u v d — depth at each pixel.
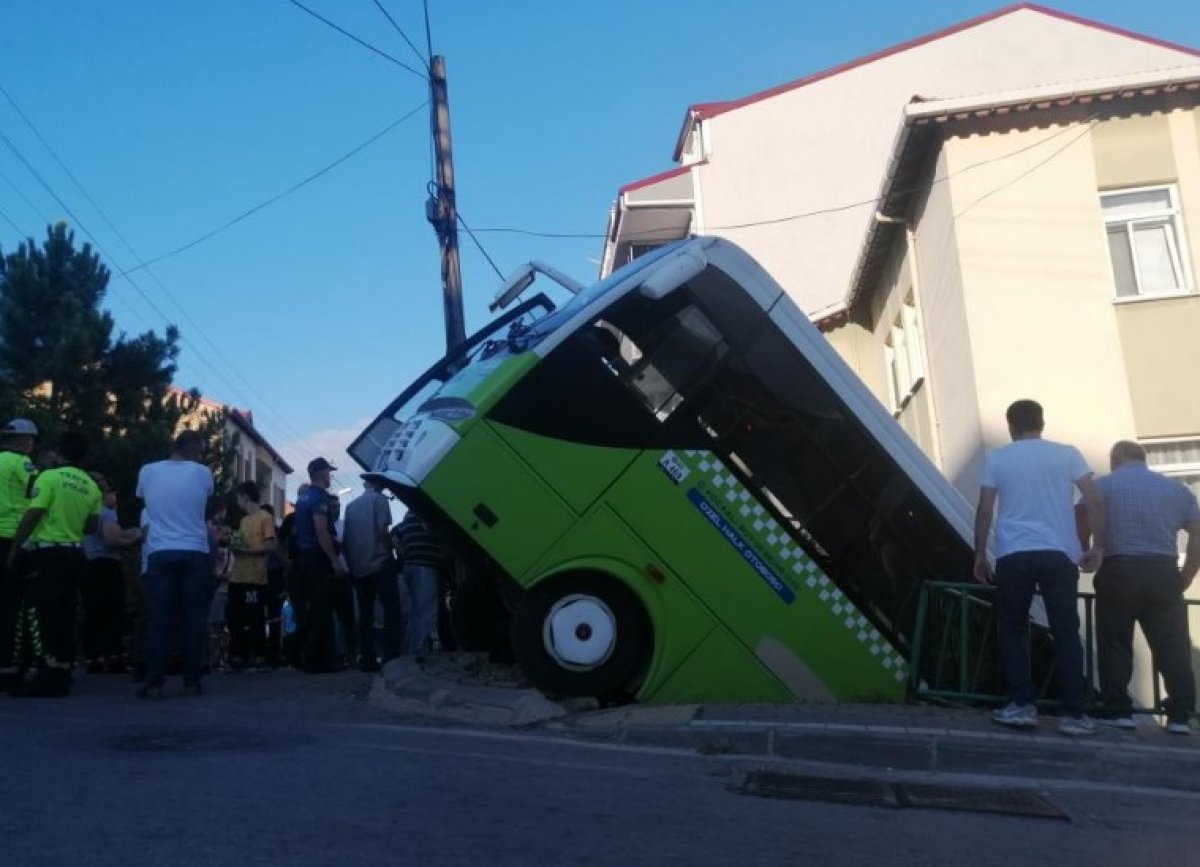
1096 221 15.43
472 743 6.51
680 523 7.84
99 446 22.22
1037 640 8.39
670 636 7.80
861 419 8.18
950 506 8.28
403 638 11.96
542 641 7.69
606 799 5.31
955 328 16.03
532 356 7.77
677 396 7.94
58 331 22.39
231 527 11.69
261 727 6.69
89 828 4.32
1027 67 25.27
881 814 5.41
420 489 7.56
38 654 7.90
